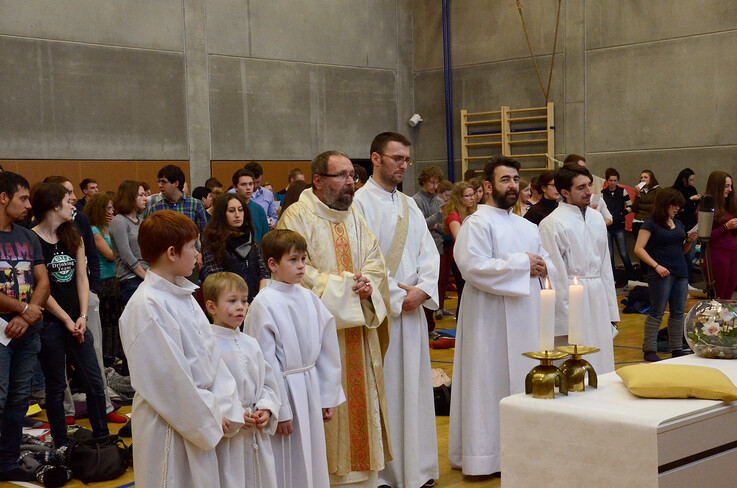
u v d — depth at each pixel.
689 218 9.49
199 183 10.87
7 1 9.18
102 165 9.94
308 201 3.71
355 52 12.62
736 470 2.53
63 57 9.61
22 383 4.02
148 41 10.36
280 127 11.73
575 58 11.64
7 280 3.88
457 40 12.91
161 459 2.62
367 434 3.60
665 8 10.73
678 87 10.69
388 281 3.77
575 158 7.38
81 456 4.12
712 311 3.07
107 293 6.10
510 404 2.54
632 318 8.52
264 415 2.87
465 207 7.70
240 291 2.94
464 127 12.84
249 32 11.36
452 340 7.41
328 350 3.32
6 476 4.11
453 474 4.18
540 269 4.05
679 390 2.48
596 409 2.38
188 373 2.60
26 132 9.34
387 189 4.05
